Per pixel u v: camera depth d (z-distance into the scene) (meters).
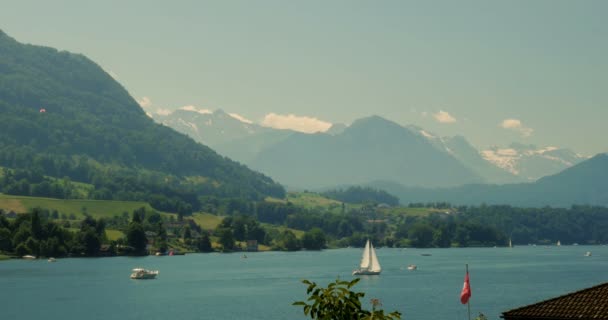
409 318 165.00
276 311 179.62
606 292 63.81
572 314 60.75
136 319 168.00
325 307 48.06
